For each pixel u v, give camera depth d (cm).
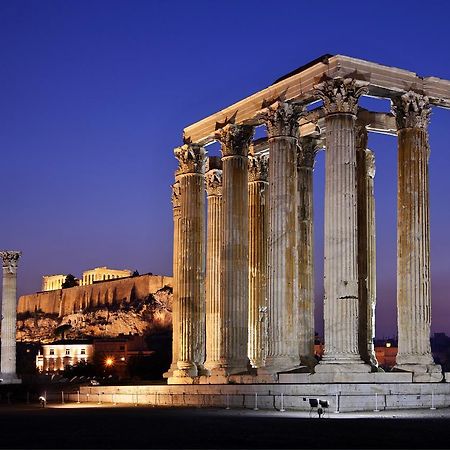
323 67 5759
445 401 5416
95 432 3956
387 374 5375
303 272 6644
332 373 5309
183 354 7075
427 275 5734
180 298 7156
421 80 5934
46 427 4347
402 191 5825
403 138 5872
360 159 6366
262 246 7125
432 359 5653
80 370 17875
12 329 12250
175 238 7550
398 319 5744
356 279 5472
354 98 5625
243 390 5812
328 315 5438
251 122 6631
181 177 7262
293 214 6056
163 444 3325
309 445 3234
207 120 6994
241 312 6562
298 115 6178
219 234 7312
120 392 7438
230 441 3422
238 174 6694
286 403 5388
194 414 5191
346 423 4259
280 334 5891
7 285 12369
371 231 6594
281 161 6088
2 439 3625
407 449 3052
